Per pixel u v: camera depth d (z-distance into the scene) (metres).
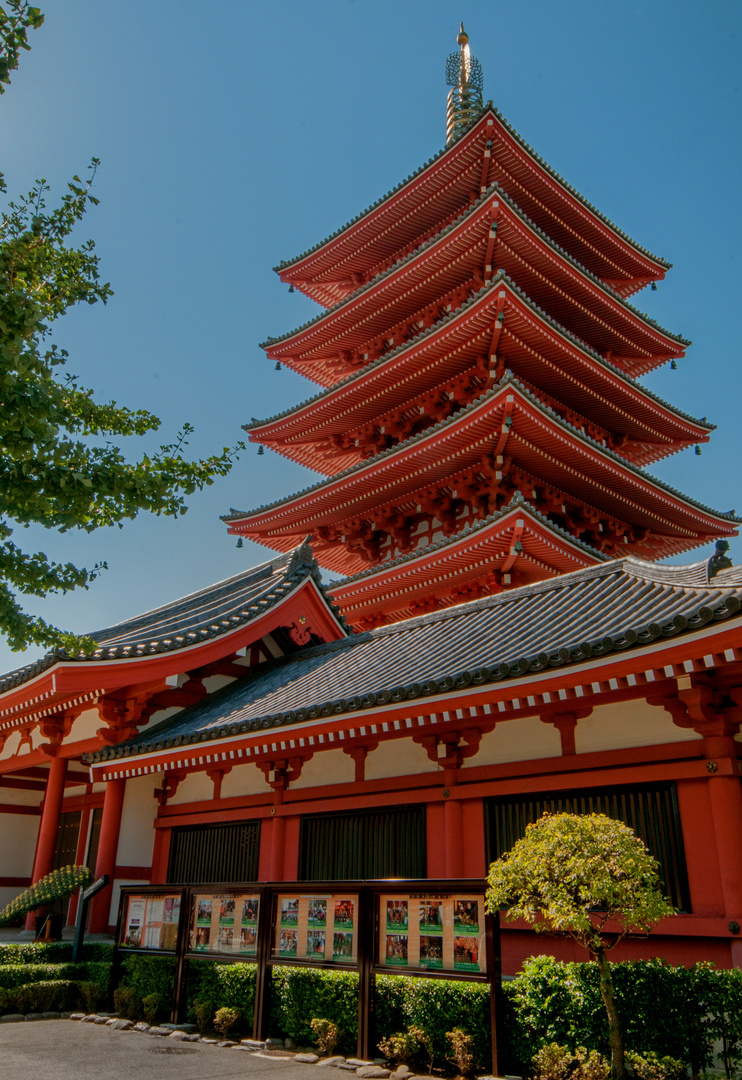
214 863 14.89
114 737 16.31
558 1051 6.74
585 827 6.83
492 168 29.20
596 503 26.97
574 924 6.39
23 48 7.50
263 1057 8.25
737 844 8.48
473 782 11.04
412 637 15.87
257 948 9.33
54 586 8.31
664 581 12.61
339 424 31.02
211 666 18.31
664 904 6.54
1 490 7.57
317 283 36.34
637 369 34.03
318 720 11.87
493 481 24.44
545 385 27.00
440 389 27.55
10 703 17.41
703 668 8.41
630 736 9.70
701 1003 6.74
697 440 31.02
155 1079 7.27
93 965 12.24
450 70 40.59
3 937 16.28
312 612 19.44
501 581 22.78
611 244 32.62
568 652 9.13
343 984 8.55
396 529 28.34
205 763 14.52
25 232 8.45
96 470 8.11
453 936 7.66
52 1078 7.33
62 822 20.52
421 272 28.55
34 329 7.52
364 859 12.25
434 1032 7.73
